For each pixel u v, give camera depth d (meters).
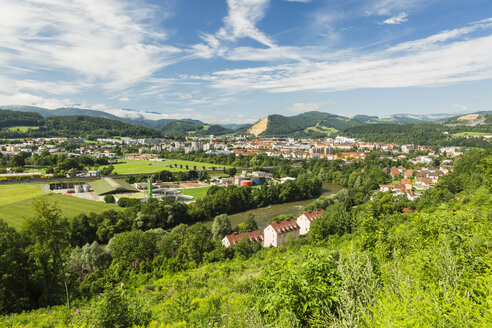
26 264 27.20
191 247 38.66
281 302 6.76
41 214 23.95
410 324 4.19
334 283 6.43
